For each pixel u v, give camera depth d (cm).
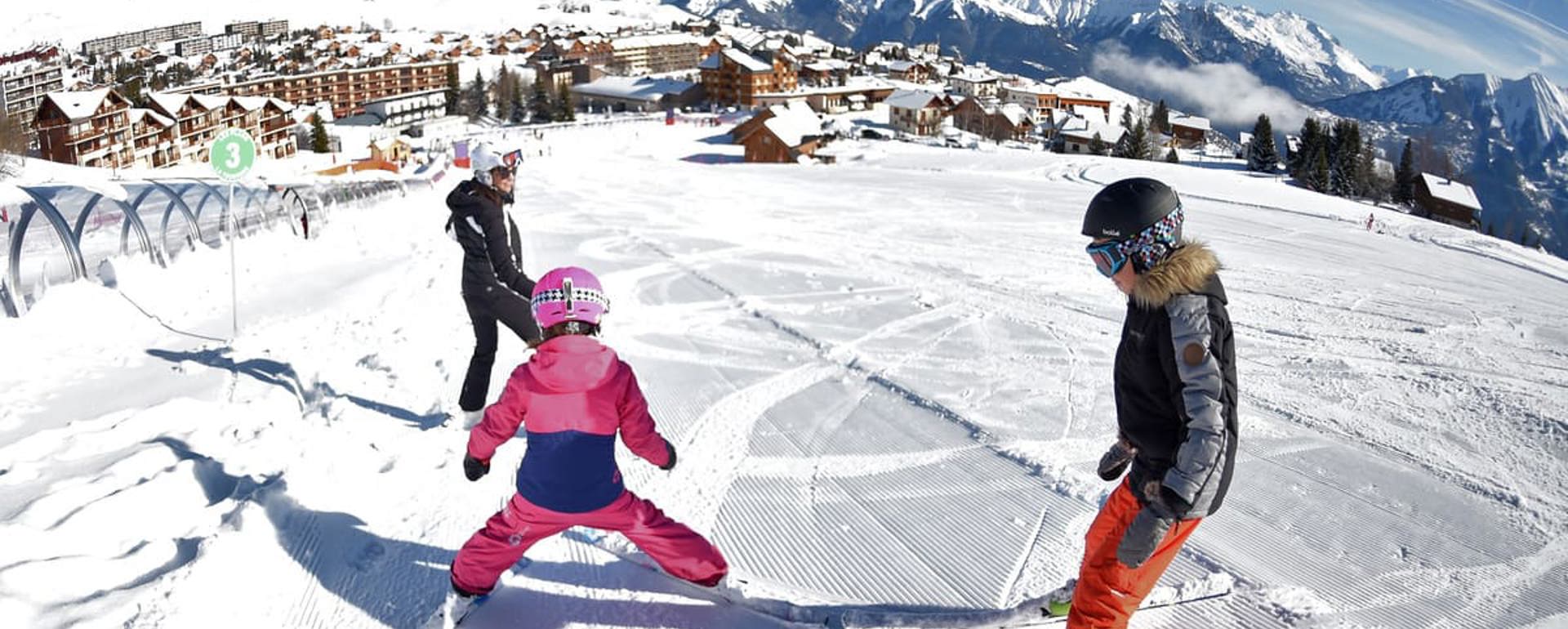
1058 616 302
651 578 334
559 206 1795
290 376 568
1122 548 243
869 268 1081
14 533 312
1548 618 323
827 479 443
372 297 862
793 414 541
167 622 277
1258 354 717
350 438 452
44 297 695
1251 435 518
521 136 6869
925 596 332
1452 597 338
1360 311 912
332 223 1347
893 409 552
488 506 392
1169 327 223
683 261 1123
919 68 12644
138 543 329
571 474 278
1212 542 380
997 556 364
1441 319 880
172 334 690
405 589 323
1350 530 393
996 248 1269
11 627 264
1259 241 1587
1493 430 530
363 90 11450
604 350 277
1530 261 1590
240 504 356
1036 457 471
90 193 1197
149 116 4906
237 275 940
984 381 614
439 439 464
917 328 769
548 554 349
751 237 1349
